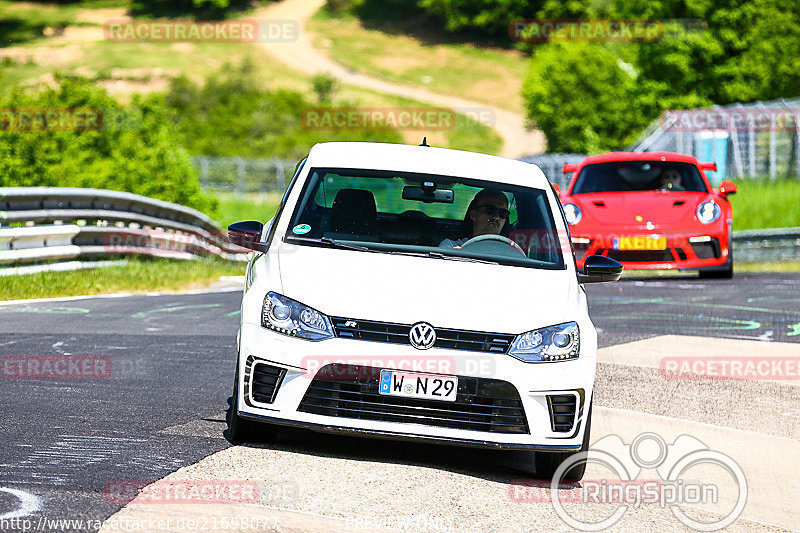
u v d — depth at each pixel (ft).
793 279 184.96
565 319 66.28
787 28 591.37
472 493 60.44
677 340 119.34
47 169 277.03
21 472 57.47
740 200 384.47
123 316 128.16
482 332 63.98
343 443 69.82
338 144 83.66
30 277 156.46
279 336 64.03
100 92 298.76
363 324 63.77
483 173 79.56
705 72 608.60
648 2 618.85
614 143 647.15
